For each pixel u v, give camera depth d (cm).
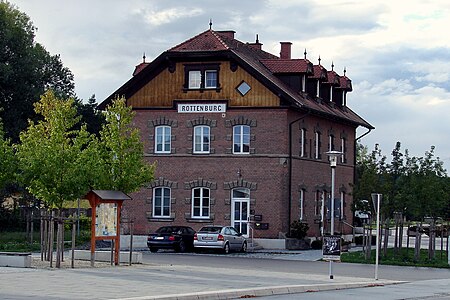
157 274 2830
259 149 5050
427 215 4372
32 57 7181
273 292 2409
